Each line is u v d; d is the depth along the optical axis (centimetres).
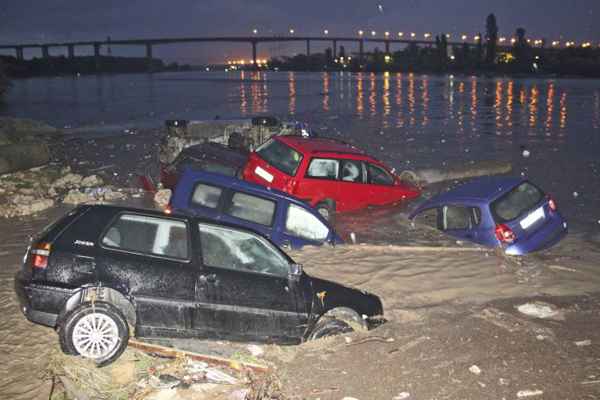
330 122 3581
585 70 17188
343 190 1289
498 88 9250
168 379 501
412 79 16250
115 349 528
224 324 574
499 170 1819
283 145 1316
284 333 591
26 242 992
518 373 524
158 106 5025
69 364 511
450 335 617
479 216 1017
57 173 1720
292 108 4838
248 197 945
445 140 2684
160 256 566
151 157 2053
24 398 467
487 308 711
